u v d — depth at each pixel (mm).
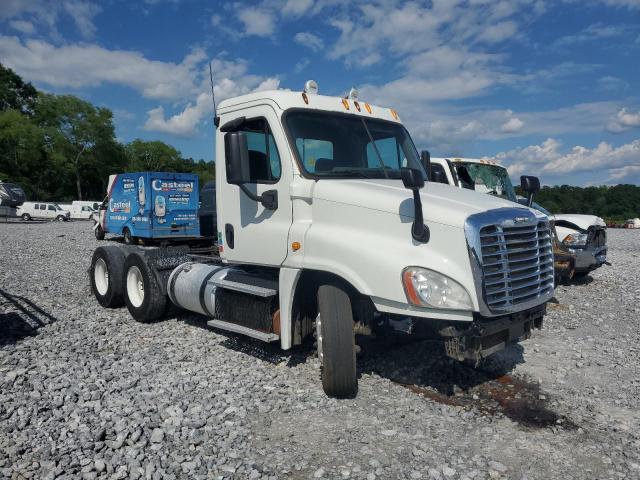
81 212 47969
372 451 4152
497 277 4617
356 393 5277
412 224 4711
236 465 3914
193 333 7434
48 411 4730
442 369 5984
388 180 5691
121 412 4727
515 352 6832
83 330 7523
